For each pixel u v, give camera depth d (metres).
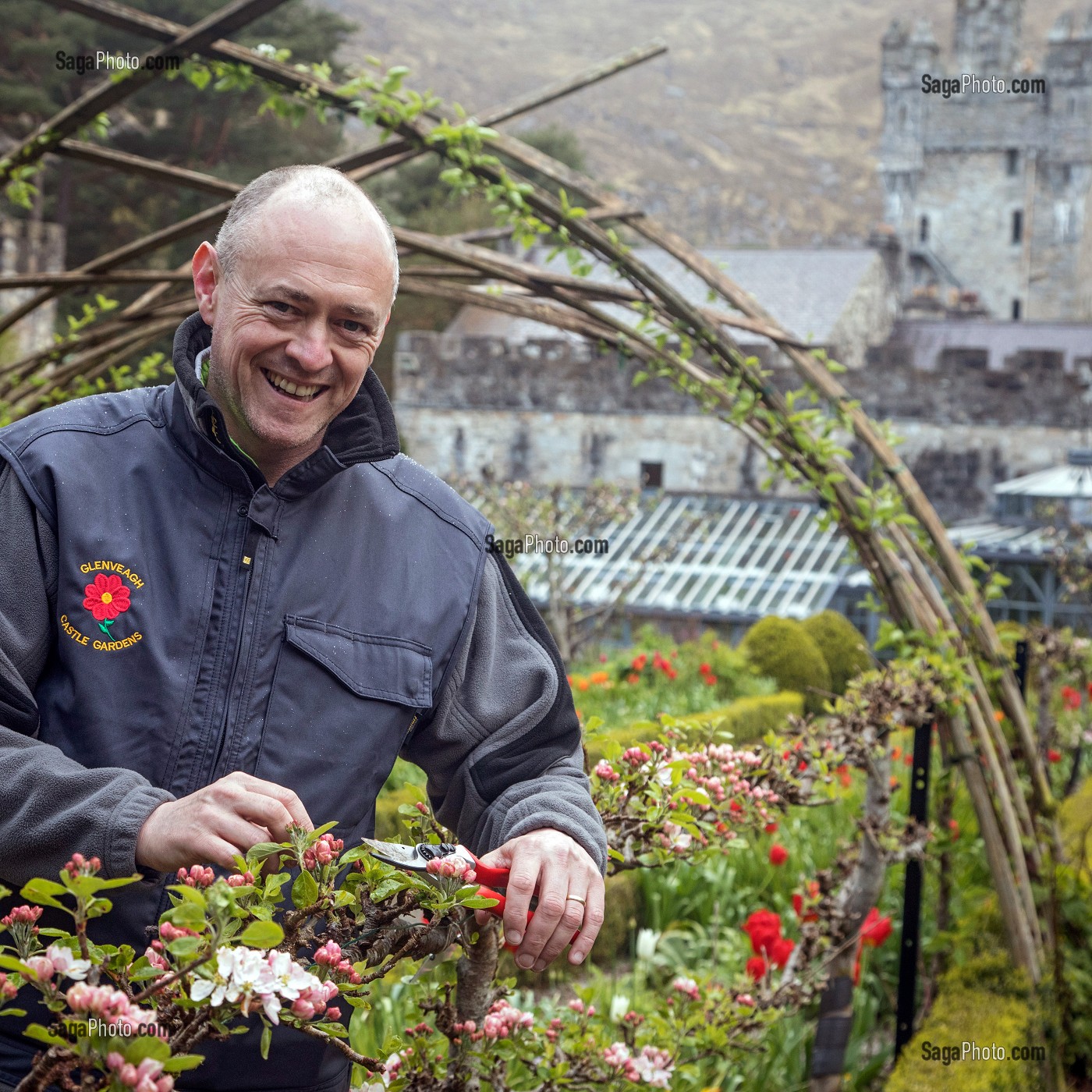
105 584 1.44
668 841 2.09
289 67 3.70
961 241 50.31
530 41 117.75
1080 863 4.59
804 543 22.23
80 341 5.36
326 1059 1.52
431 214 31.50
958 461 24.31
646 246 31.03
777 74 118.69
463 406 26.27
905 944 4.18
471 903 1.24
